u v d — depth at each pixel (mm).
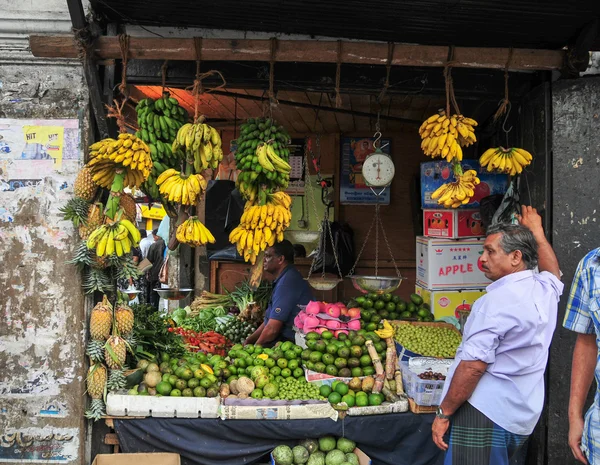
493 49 3051
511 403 2361
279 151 3000
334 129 5828
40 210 3086
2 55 3066
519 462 3230
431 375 3094
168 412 3027
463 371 2357
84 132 3088
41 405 3102
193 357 3539
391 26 3225
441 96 3551
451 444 2451
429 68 3438
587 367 2361
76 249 3084
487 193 4008
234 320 5121
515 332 2330
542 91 3309
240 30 3340
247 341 4352
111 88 3221
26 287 3098
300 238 4934
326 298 5859
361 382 3193
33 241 3088
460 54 3035
